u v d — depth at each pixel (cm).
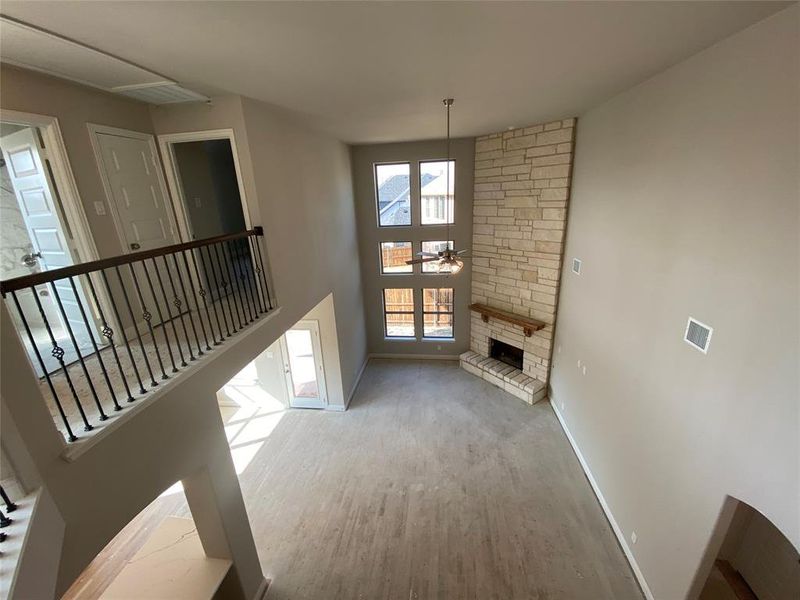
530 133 564
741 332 219
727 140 230
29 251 329
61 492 177
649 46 246
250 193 365
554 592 338
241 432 598
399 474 492
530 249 613
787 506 191
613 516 393
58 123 288
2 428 156
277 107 381
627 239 362
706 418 251
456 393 685
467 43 236
